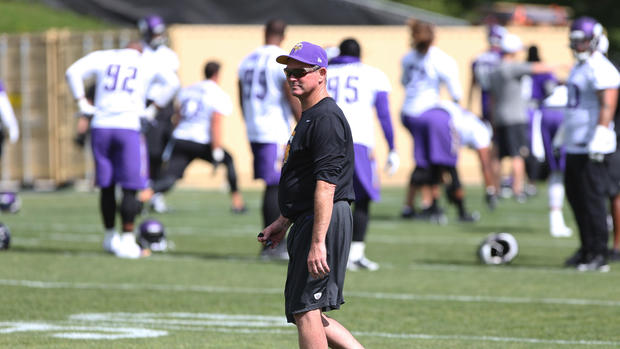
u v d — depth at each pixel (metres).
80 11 110.50
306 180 18.17
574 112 36.56
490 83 64.19
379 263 39.91
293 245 18.23
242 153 89.25
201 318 27.58
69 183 88.94
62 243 45.38
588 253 38.34
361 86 36.47
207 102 52.84
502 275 36.72
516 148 66.31
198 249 43.94
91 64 40.00
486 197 62.19
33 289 32.19
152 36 47.97
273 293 32.00
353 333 25.61
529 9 110.75
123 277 35.03
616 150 37.53
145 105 41.31
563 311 29.17
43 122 89.44
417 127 55.91
